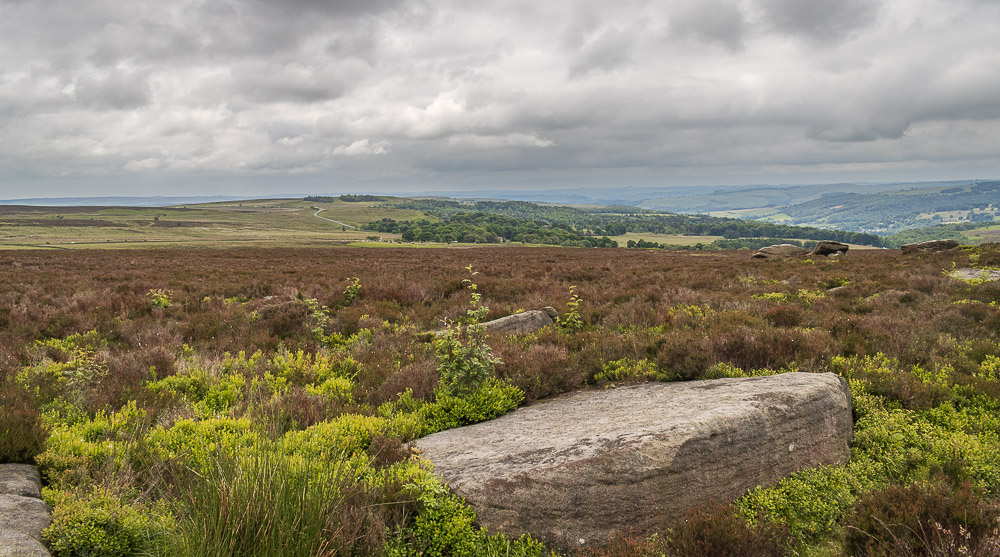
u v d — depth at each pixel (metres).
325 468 4.03
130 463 4.53
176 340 10.59
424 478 4.26
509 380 7.11
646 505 4.00
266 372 8.32
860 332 9.32
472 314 7.93
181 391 7.50
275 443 4.40
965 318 10.32
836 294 14.92
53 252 52.81
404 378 7.62
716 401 5.15
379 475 4.46
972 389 6.48
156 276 23.92
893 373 6.77
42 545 3.27
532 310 13.05
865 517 3.76
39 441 4.76
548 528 3.90
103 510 3.62
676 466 4.12
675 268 28.03
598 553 3.71
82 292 16.94
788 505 4.22
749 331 8.55
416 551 3.71
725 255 46.75
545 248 78.69
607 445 4.25
